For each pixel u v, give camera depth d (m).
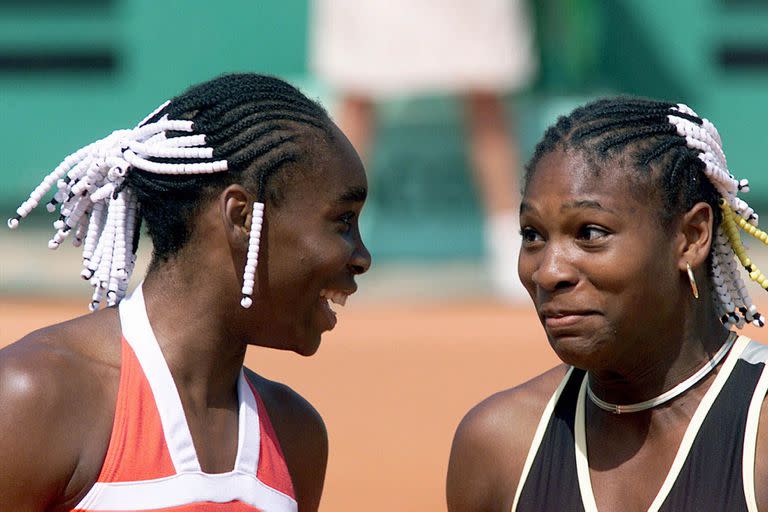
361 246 11.98
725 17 58.53
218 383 11.80
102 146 11.77
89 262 11.77
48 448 10.80
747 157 58.59
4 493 10.77
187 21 58.50
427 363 35.28
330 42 50.91
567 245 11.04
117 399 11.18
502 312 45.88
